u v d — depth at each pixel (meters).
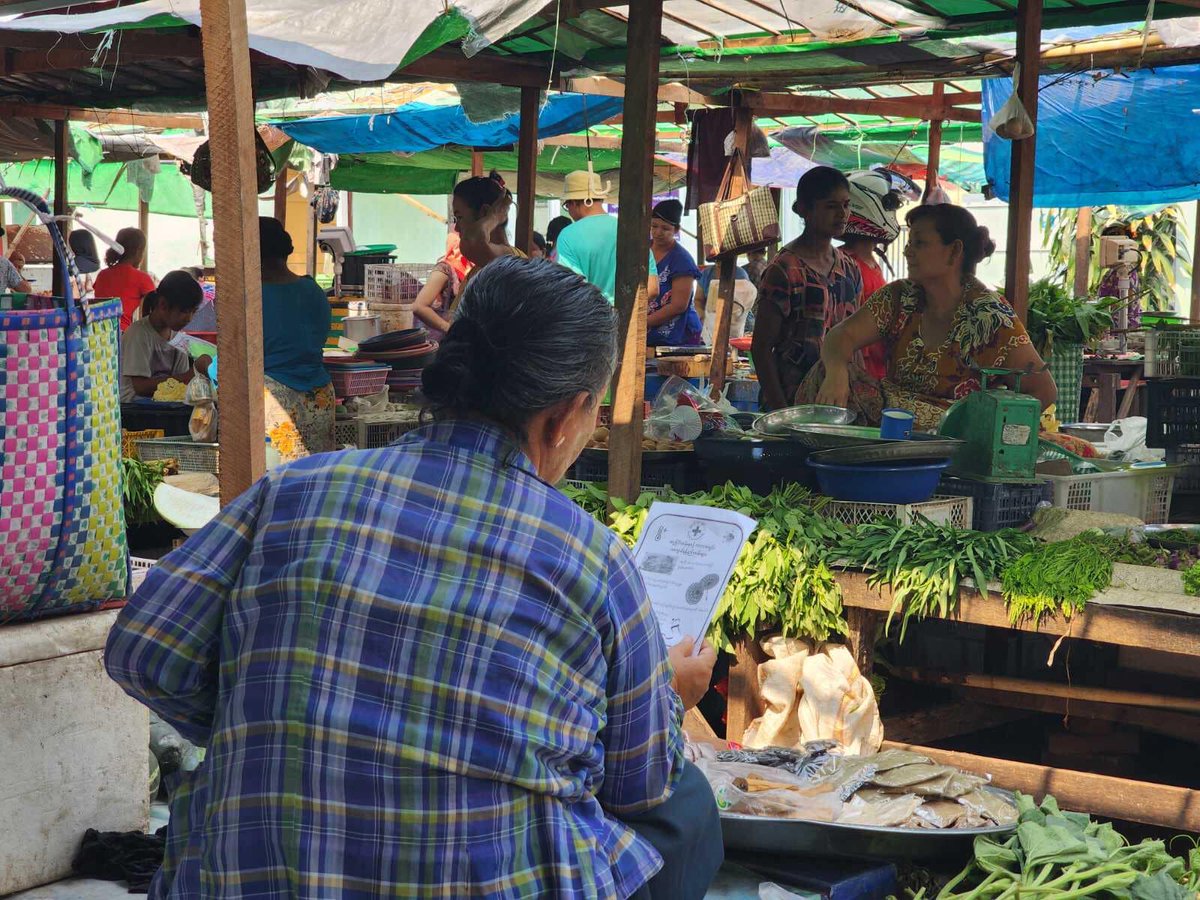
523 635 1.54
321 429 5.86
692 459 4.55
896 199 6.73
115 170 15.01
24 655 2.57
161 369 7.11
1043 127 8.45
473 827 1.50
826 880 2.63
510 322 1.60
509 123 9.16
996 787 3.24
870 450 3.81
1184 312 14.48
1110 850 2.71
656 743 1.70
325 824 1.50
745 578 3.62
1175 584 3.36
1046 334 7.34
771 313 5.71
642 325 4.01
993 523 4.11
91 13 5.23
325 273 14.61
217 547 1.63
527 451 1.67
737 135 7.98
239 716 1.55
